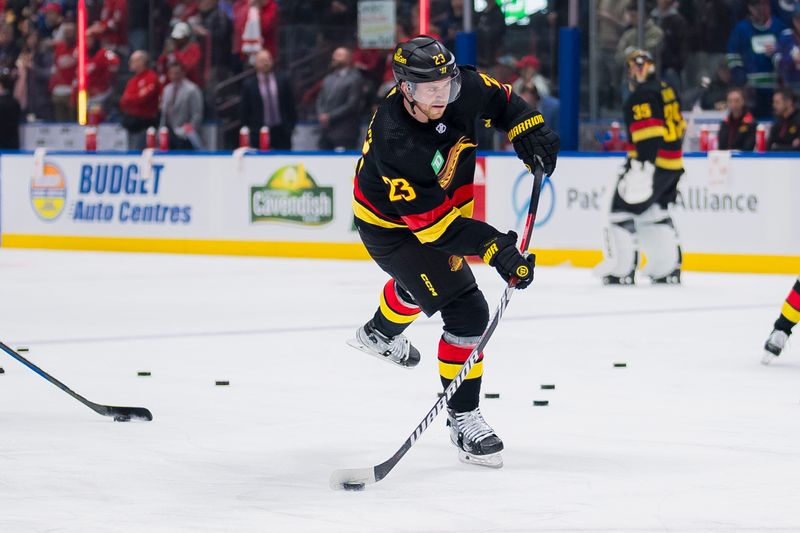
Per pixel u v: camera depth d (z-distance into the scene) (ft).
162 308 85.51
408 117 37.68
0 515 34.14
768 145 113.19
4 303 88.79
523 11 133.18
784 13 125.08
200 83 148.46
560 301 88.53
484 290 95.91
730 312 81.92
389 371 59.67
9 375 58.85
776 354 60.34
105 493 36.65
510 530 32.35
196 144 141.38
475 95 39.34
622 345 67.46
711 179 107.45
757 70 125.29
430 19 137.80
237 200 126.93
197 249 129.18
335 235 122.21
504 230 115.65
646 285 98.99
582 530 32.24
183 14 150.71
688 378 56.90
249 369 60.44
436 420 48.03
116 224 133.08
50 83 159.74
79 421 47.70
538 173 40.78
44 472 39.29
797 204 103.91
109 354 65.51
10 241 139.23
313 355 64.75
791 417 47.78
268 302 88.69
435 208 37.96
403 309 43.55
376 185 39.91
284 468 39.99
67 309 85.25
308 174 123.03
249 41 144.66
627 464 40.09
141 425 46.98
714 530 32.22
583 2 129.49
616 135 120.47
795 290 59.52
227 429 46.19
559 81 118.73
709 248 108.06
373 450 42.65
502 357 63.46
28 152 137.39
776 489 36.63
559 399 51.83
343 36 143.84
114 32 155.84
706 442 43.32
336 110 134.92
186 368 60.85
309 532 32.32
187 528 32.78
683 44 126.21
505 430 45.62
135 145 144.77
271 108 134.92
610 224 98.99
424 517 33.78
